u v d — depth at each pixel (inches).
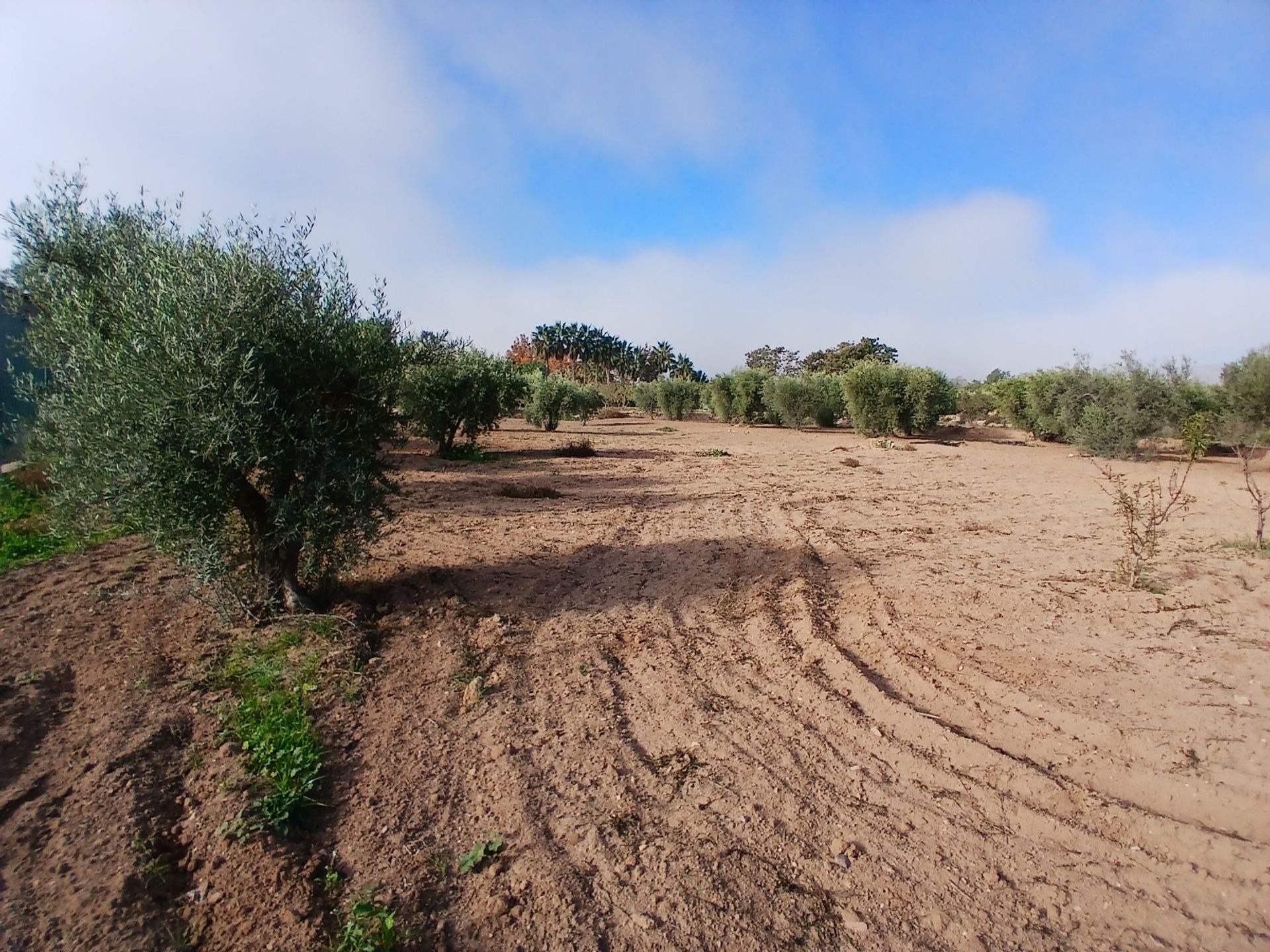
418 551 299.6
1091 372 803.4
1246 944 103.2
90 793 132.0
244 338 183.9
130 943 101.1
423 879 116.3
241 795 132.8
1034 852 123.1
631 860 120.3
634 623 226.5
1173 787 136.3
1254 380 659.4
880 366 991.6
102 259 217.2
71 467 183.6
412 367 247.1
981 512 407.5
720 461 671.1
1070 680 181.5
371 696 174.2
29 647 191.0
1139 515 297.6
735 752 153.4
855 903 111.5
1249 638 205.3
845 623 226.4
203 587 208.7
